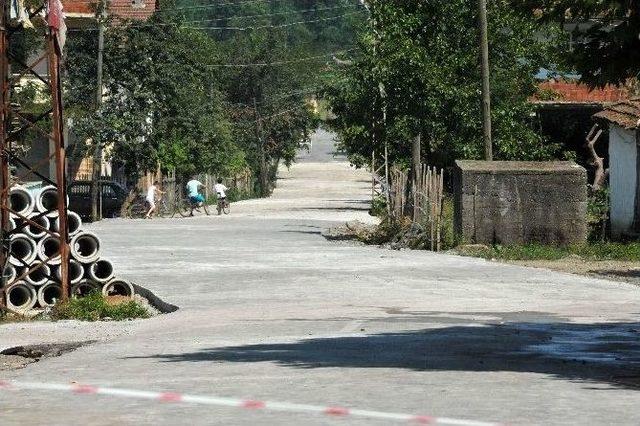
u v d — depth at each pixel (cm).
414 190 7938
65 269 4688
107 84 13312
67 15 13350
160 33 13450
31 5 8038
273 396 2188
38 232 4844
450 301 4559
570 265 6278
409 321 3828
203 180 16912
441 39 8694
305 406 2030
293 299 4697
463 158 8638
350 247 7756
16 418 1973
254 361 2795
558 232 7319
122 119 12962
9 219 4756
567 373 2527
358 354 2922
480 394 2191
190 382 2428
